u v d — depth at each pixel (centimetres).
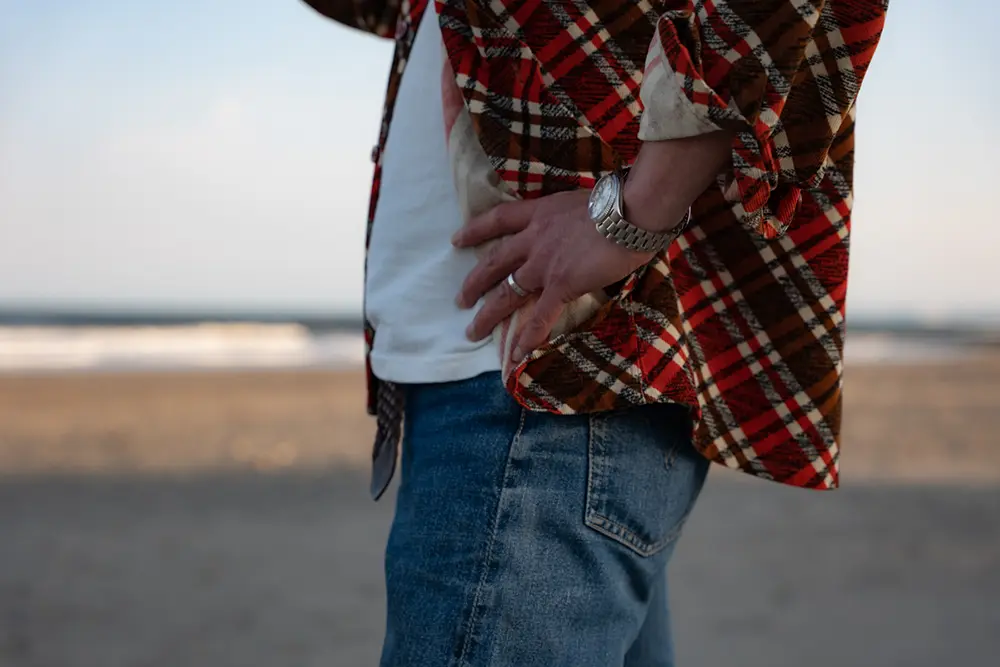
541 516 85
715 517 562
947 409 1445
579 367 85
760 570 440
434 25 102
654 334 87
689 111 72
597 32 85
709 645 330
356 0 148
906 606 386
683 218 79
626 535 89
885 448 968
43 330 4903
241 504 605
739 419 98
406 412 100
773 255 96
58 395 1544
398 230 101
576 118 86
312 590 397
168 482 698
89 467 780
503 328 89
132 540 495
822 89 80
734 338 98
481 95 89
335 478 724
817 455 96
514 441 86
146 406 1370
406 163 101
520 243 86
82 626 345
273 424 1147
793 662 315
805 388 96
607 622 88
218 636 334
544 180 87
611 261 80
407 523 92
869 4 80
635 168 78
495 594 83
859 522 562
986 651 330
